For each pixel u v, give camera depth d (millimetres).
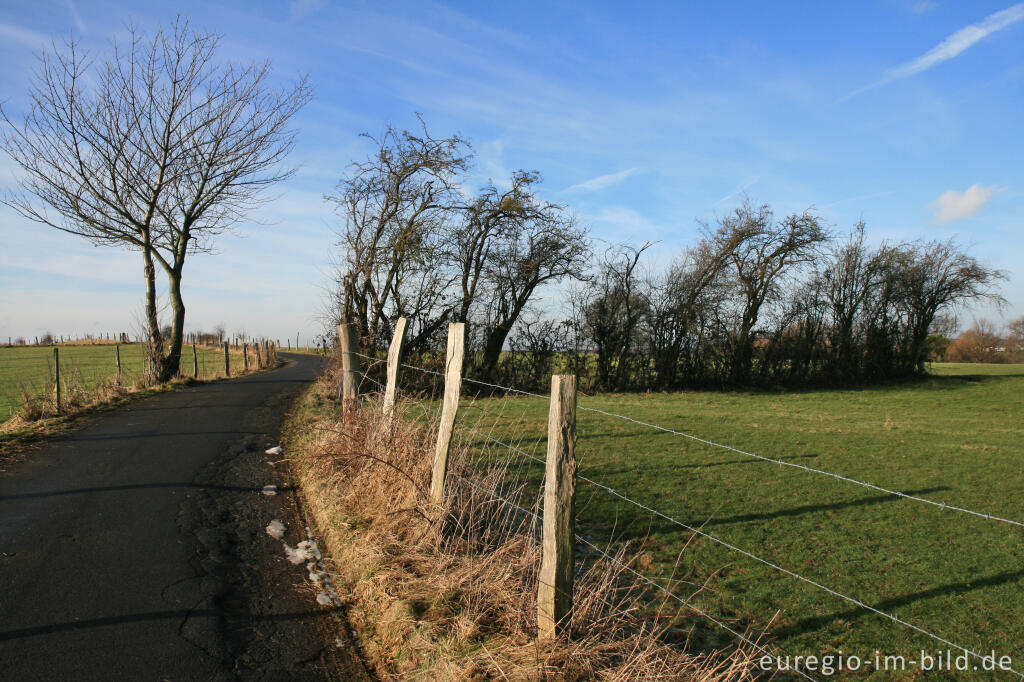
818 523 7383
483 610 3859
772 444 13383
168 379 18359
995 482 10086
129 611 4020
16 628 3729
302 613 4184
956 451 13016
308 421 11359
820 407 23562
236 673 3408
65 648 3527
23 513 5910
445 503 5035
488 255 24844
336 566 4953
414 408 7152
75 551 4996
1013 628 4828
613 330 28500
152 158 18625
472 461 6145
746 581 5520
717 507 7902
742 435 14625
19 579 4426
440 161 19828
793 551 6402
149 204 18531
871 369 35250
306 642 3816
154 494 6660
